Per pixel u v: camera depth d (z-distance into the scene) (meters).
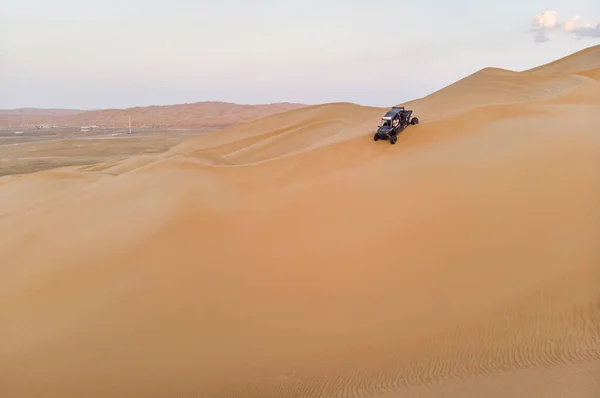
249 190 16.12
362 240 11.57
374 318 9.06
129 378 8.41
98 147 91.69
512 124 17.11
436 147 16.47
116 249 12.76
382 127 17.95
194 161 21.22
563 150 13.59
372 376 7.78
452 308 8.85
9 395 8.27
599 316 7.87
